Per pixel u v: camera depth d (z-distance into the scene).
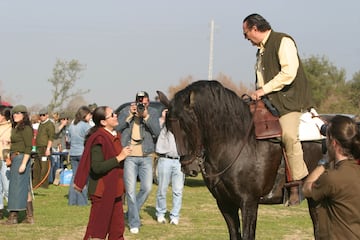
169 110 6.20
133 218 9.66
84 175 7.21
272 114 6.35
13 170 10.19
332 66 46.91
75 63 39.53
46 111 15.47
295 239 9.45
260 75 6.53
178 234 9.59
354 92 44.91
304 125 6.35
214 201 13.97
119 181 7.40
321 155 6.48
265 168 6.24
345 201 4.18
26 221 10.50
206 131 6.15
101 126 7.43
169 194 15.22
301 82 6.40
